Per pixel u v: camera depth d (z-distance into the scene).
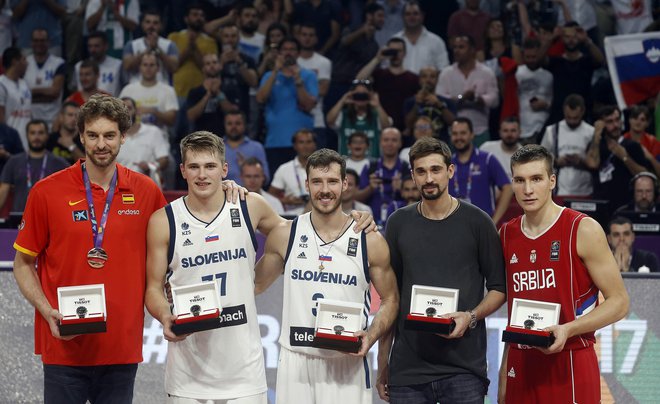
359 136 15.86
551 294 7.81
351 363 8.15
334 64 19.11
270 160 17.83
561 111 18.25
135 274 8.01
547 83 18.19
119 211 7.99
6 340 9.63
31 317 9.71
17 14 19.80
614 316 7.63
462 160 14.34
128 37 19.44
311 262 8.15
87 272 7.89
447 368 8.12
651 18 19.44
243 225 8.12
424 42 19.23
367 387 8.23
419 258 8.21
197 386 8.03
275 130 17.81
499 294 8.14
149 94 17.72
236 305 8.05
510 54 19.08
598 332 9.60
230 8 20.39
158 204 8.24
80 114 7.75
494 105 18.08
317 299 8.08
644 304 9.62
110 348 7.91
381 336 8.39
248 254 8.14
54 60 19.09
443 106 17.06
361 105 16.91
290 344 8.14
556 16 19.89
